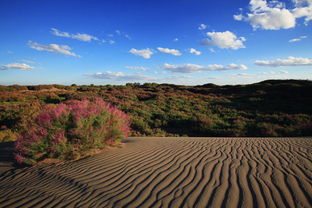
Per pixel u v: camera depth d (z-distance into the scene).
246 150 5.55
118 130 6.62
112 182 3.67
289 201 2.68
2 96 24.91
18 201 3.21
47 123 5.76
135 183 3.55
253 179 3.41
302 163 4.18
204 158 4.82
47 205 2.99
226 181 3.38
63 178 4.10
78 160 5.34
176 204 2.76
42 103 19.27
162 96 27.52
